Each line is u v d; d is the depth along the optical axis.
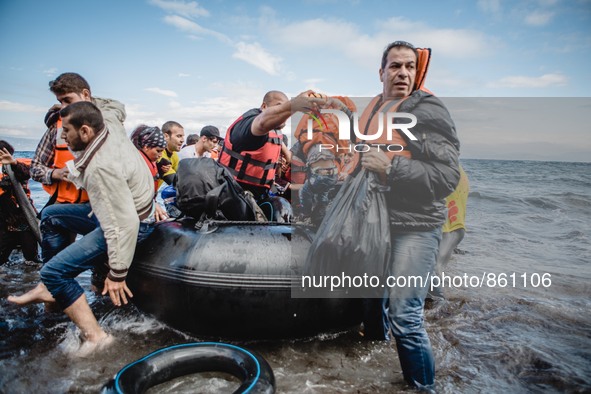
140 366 2.23
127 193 2.56
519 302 3.65
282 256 2.64
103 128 2.57
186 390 2.27
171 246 2.78
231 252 2.63
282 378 2.43
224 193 2.89
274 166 3.35
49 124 3.34
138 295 2.88
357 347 2.85
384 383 2.40
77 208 3.14
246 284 2.56
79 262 2.66
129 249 2.59
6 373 2.39
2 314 3.22
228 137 3.21
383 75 2.41
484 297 3.77
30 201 4.62
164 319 2.84
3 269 4.45
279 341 2.85
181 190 2.90
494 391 2.31
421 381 2.32
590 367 2.57
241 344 2.82
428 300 3.70
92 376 2.41
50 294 2.85
